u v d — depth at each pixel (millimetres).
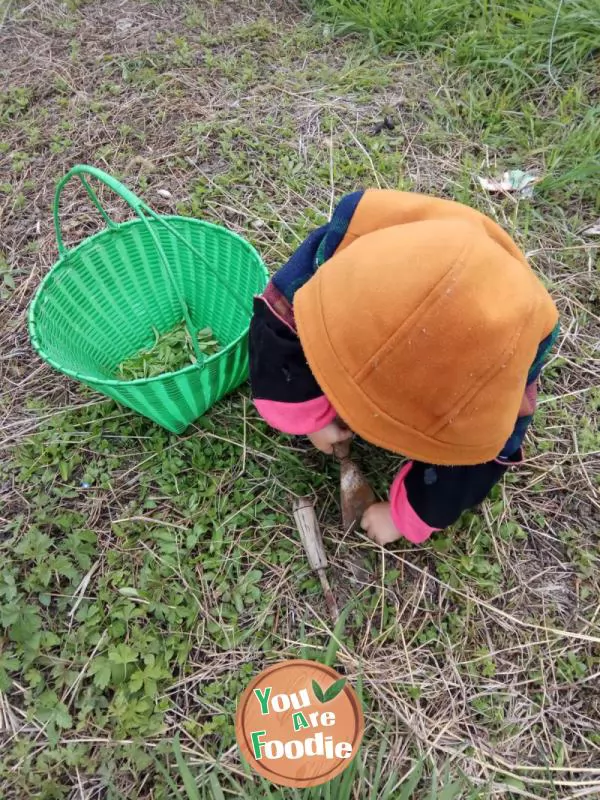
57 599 1562
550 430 1862
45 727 1395
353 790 1342
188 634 1531
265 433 1828
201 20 3023
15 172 2465
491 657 1531
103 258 1858
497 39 2781
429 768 1397
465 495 1376
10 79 2801
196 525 1671
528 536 1700
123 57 2869
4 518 1694
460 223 1122
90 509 1714
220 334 2076
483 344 1002
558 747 1436
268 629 1554
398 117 2637
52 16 3090
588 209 2367
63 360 1641
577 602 1609
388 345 1024
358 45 2936
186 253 1964
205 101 2699
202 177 2430
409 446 1103
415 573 1632
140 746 1386
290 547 1658
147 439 1829
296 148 2531
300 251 1439
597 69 2701
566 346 2031
